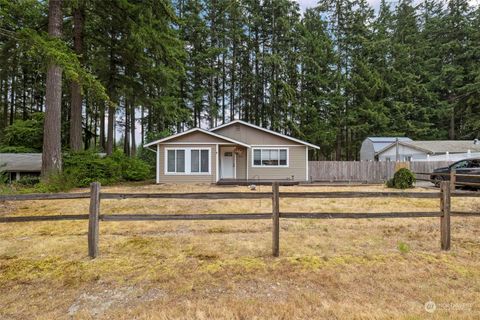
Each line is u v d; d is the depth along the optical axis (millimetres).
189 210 7773
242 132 18078
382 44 29312
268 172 17875
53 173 10891
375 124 28531
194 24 26734
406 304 2959
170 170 15938
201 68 26859
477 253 4312
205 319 2695
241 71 30109
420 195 4516
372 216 4391
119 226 5938
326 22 31828
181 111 23953
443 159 19609
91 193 4168
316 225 6062
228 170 18062
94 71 16297
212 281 3430
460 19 29750
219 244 4707
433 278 3518
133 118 26766
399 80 29203
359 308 2877
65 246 4586
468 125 28484
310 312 2807
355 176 19219
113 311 2842
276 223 4223
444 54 30516
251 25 28578
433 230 5652
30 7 10484
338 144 31375
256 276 3551
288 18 28516
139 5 12656
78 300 3051
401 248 4445
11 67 13289
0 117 28047
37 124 22422
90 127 33344
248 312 2803
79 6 12547
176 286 3314
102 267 3789
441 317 2721
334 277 3529
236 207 8219
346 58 30891
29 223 6133
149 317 2729
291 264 3883
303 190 12500
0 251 4363
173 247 4551
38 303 2998
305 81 29281
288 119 27625
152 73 16406
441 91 30750
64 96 23531
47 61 9102
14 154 19703
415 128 28422
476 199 9570
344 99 29172
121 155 17031
